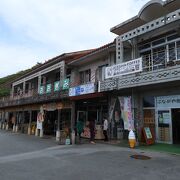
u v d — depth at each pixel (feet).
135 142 45.98
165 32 49.24
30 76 98.99
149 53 53.06
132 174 26.18
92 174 26.40
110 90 52.37
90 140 57.52
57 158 36.96
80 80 75.77
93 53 62.64
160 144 47.32
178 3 44.09
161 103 49.70
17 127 101.14
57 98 66.95
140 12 49.60
